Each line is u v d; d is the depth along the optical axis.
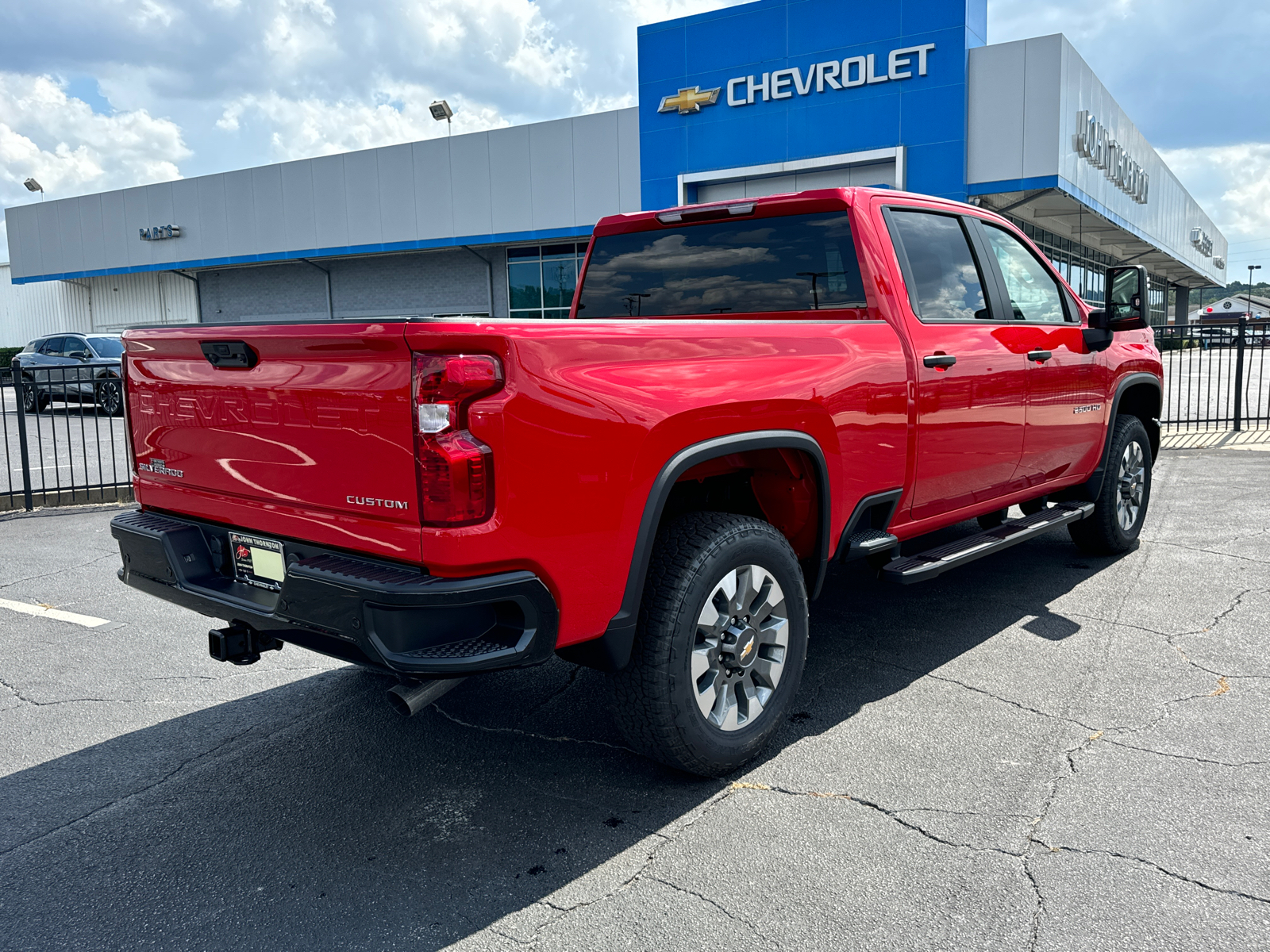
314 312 33.50
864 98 19.88
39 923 2.39
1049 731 3.29
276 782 3.15
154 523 3.18
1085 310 5.08
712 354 2.87
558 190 26.64
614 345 2.60
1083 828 2.65
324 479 2.56
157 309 37.12
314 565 2.51
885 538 3.65
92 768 3.30
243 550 2.96
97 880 2.58
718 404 2.84
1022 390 4.35
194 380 2.95
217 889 2.52
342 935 2.30
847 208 3.71
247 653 2.98
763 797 2.91
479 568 2.35
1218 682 3.68
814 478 3.29
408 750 3.36
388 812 2.92
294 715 3.73
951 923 2.25
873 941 2.20
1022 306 4.54
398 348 2.31
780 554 3.11
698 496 3.52
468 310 30.69
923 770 3.04
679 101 22.02
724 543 2.88
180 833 2.83
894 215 3.87
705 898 2.39
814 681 3.84
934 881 2.42
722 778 3.05
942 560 3.79
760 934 2.24
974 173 19.16
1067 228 27.92
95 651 4.59
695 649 2.87
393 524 2.40
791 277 3.91
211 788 3.12
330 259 32.44
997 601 4.85
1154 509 7.08
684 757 2.89
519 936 2.27
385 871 2.58
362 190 29.58
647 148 22.70
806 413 3.16
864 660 4.07
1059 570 5.41
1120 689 3.65
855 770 3.06
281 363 2.62
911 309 3.76
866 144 19.95
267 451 2.73
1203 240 50.41
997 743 3.21
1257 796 2.80
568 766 3.20
